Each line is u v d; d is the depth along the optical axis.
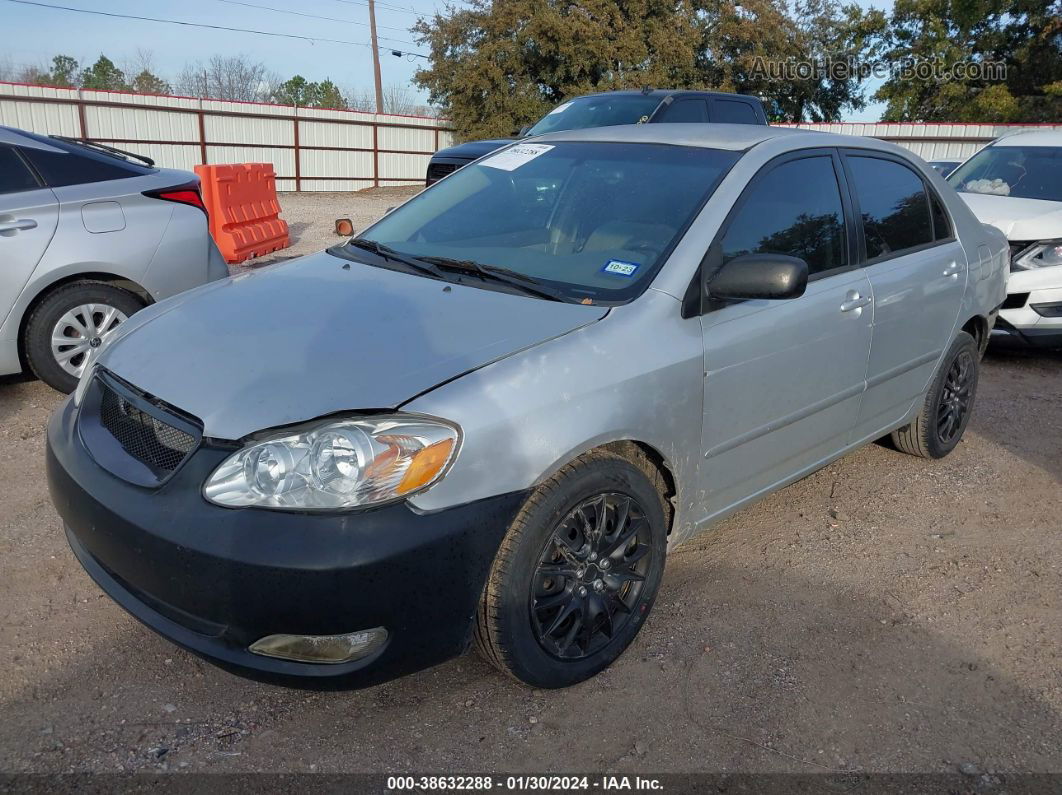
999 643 3.05
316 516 2.15
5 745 2.37
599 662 2.72
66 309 4.95
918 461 4.69
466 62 30.34
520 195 3.53
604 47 29.23
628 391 2.60
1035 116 33.88
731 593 3.30
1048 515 4.10
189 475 2.25
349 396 2.27
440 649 2.34
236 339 2.61
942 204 4.36
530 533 2.40
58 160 4.96
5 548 3.36
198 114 25.58
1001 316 6.66
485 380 2.37
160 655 2.79
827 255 3.50
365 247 3.51
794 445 3.44
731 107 9.80
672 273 2.86
